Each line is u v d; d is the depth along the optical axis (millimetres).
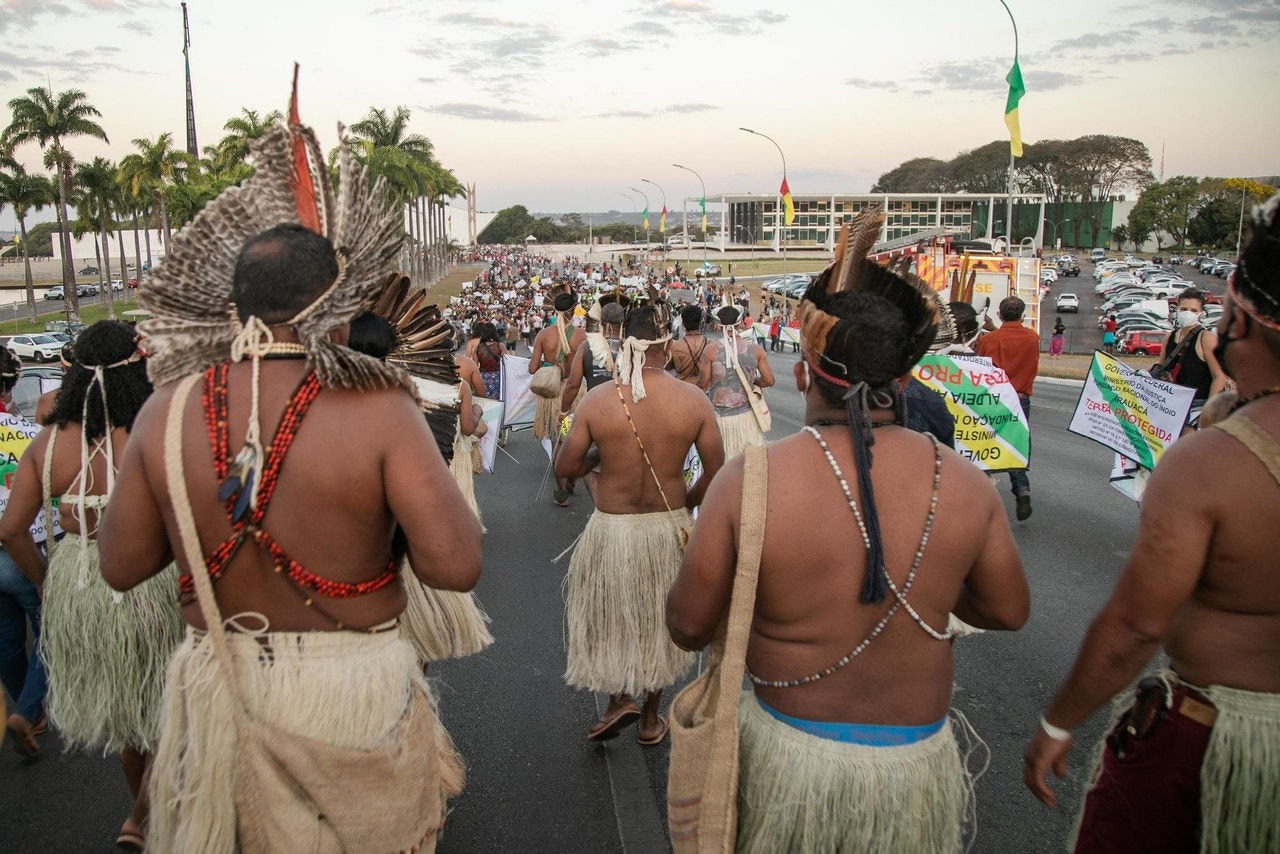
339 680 2023
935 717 2035
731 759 2031
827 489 1952
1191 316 6215
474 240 188500
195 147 46500
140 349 3271
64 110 60531
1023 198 127250
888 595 1942
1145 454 6035
